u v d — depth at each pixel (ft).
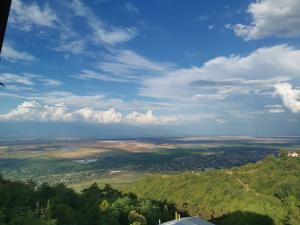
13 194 248.93
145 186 470.80
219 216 345.10
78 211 276.00
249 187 400.47
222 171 479.00
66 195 307.99
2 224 189.26
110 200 307.58
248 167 483.92
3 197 230.27
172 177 481.46
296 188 370.73
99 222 260.21
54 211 241.35
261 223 307.37
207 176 458.50
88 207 291.79
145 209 302.86
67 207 258.57
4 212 201.87
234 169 484.33
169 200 398.21
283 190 370.32
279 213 313.73
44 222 203.72
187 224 197.57
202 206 372.99
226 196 378.73
